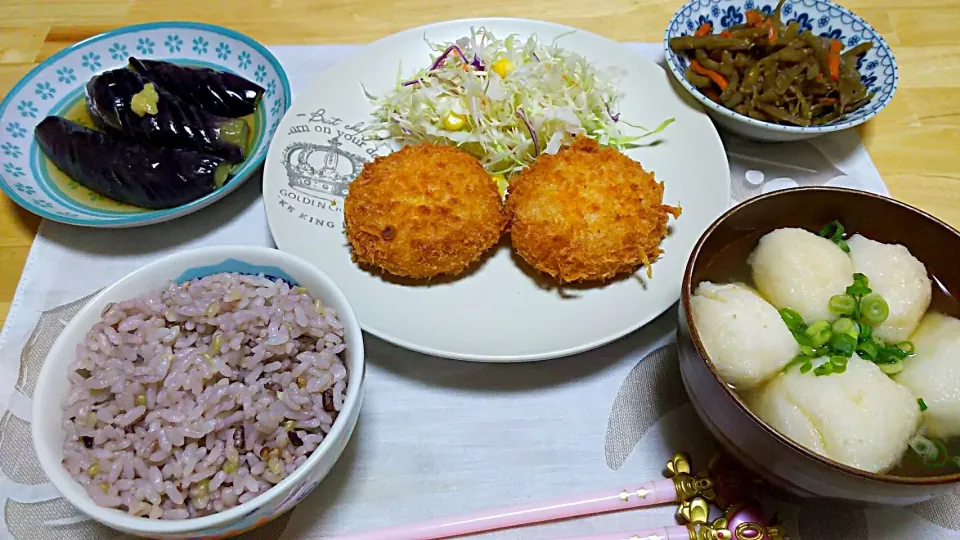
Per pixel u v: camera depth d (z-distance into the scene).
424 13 0.40
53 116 0.33
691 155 0.31
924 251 0.23
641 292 0.27
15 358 0.26
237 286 0.23
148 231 0.30
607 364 0.26
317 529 0.22
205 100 0.35
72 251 0.29
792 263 0.22
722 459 0.23
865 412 0.18
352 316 0.22
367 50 0.35
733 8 0.35
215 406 0.20
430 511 0.23
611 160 0.29
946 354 0.20
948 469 0.19
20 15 0.40
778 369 0.20
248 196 0.32
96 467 0.19
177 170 0.31
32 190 0.31
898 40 0.38
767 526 0.21
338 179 0.31
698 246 0.21
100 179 0.31
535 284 0.27
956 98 0.35
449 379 0.26
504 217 0.29
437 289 0.27
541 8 0.40
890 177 0.32
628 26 0.39
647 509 0.22
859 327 0.21
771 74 0.32
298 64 0.37
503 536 0.22
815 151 0.33
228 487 0.19
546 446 0.24
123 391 0.20
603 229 0.27
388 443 0.24
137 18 0.40
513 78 0.33
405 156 0.29
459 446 0.24
